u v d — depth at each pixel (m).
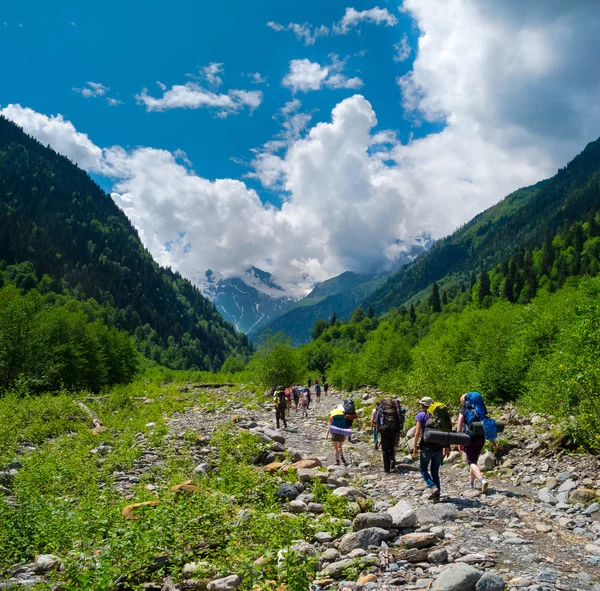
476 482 11.30
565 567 6.01
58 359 46.75
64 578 5.86
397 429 13.25
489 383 21.62
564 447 12.45
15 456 14.75
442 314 164.62
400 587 5.64
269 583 5.34
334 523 7.75
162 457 14.67
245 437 16.30
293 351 46.12
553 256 186.75
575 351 17.16
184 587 5.98
